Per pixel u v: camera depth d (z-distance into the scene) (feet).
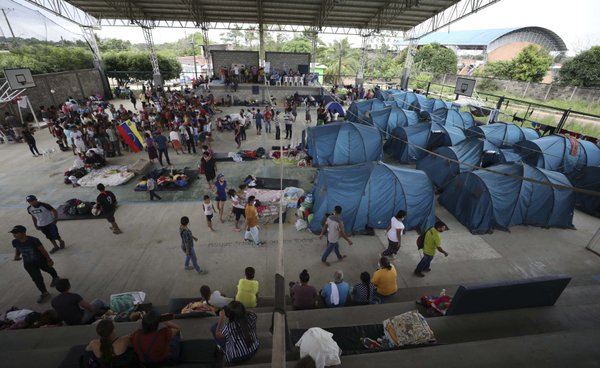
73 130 45.80
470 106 84.28
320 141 46.44
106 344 11.60
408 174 31.63
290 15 94.79
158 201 35.91
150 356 11.96
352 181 30.76
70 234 29.48
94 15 90.48
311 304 20.06
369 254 28.45
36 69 80.59
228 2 83.56
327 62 176.45
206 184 40.22
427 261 24.90
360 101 76.13
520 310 17.21
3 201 34.71
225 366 13.47
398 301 22.63
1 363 13.62
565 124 71.56
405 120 61.16
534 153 45.27
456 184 35.83
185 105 69.41
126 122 49.62
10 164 44.88
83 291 23.00
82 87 89.45
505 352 12.89
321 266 26.66
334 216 25.50
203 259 26.71
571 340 13.60
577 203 38.73
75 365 13.07
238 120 56.90
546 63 110.22
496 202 31.53
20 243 20.48
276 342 6.19
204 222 32.12
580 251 29.76
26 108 67.41
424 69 145.18
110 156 49.03
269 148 54.60
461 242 30.66
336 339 16.40
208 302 19.43
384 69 159.84
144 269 25.38
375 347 15.55
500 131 52.65
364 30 107.34
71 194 36.70
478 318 16.65
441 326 16.14
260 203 35.45
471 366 12.33
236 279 24.63
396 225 25.71
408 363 12.59
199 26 95.09
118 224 31.30
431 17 91.66
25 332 16.69
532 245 30.50
